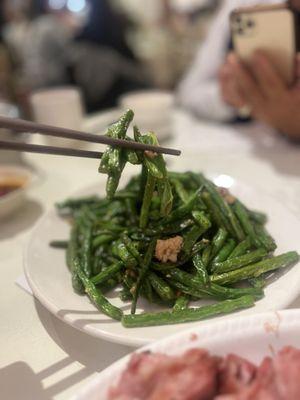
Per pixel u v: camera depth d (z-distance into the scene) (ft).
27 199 1.12
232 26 1.13
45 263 0.74
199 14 3.90
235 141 1.36
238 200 0.83
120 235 0.74
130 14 4.22
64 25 2.68
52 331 0.66
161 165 0.61
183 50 3.77
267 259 0.67
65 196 1.12
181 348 0.48
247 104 1.36
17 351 0.63
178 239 0.68
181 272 0.66
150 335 0.55
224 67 1.42
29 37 2.64
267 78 1.17
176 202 0.76
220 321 0.51
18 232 0.97
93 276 0.71
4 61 2.55
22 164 1.35
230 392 0.43
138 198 0.78
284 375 0.42
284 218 0.80
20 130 0.50
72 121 1.41
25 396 0.54
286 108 1.22
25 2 2.96
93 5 2.61
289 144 1.31
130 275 0.69
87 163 1.34
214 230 0.75
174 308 0.61
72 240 0.80
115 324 0.58
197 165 1.21
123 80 2.55
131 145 0.59
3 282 0.80
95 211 0.89
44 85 2.52
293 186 1.05
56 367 0.59
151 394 0.42
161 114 1.38
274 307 0.58
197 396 0.41
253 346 0.49
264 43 1.10
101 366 0.58
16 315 0.70
